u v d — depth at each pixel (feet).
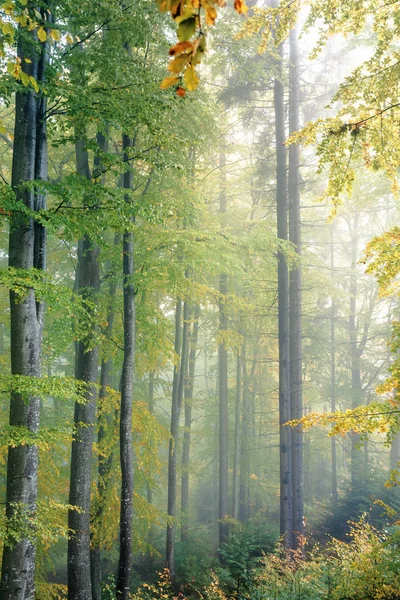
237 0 3.61
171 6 3.59
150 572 43.75
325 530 50.78
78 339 28.91
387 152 19.02
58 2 20.08
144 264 28.63
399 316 57.72
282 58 41.37
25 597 18.43
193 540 50.60
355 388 69.92
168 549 41.45
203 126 32.32
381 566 20.90
